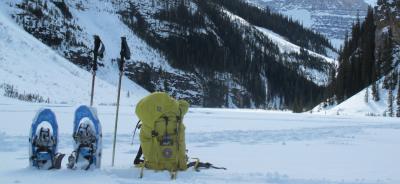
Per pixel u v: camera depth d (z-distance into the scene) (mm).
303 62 162625
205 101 109688
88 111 7445
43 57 55375
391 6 63219
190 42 117312
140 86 90500
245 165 8539
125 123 18203
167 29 114125
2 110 21906
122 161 8648
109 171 7250
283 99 137125
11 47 52125
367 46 65812
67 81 51938
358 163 9062
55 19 83188
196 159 8281
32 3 80000
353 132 17406
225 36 135750
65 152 9602
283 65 146875
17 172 7066
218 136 14289
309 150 11219
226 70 122812
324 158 9766
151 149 7574
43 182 6469
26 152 9438
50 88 47312
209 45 121000
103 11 103250
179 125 7676
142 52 100562
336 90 68188
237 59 130625
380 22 64375
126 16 107562
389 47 60625
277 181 6887
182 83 105625
